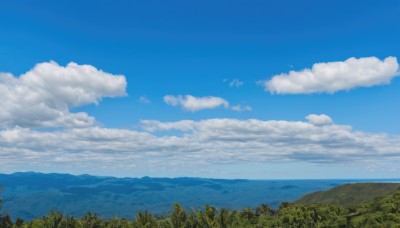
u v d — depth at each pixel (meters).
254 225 22.03
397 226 17.27
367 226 18.41
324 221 20.33
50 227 22.25
